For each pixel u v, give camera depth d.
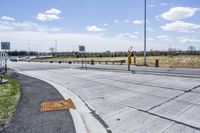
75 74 19.12
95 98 8.91
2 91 10.27
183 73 16.23
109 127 5.49
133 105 7.47
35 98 8.63
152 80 13.02
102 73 18.83
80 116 6.29
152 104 7.46
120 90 10.34
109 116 6.43
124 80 13.61
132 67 25.28
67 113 6.49
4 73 19.84
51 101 8.12
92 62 37.50
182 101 7.65
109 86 11.65
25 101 8.06
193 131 4.97
